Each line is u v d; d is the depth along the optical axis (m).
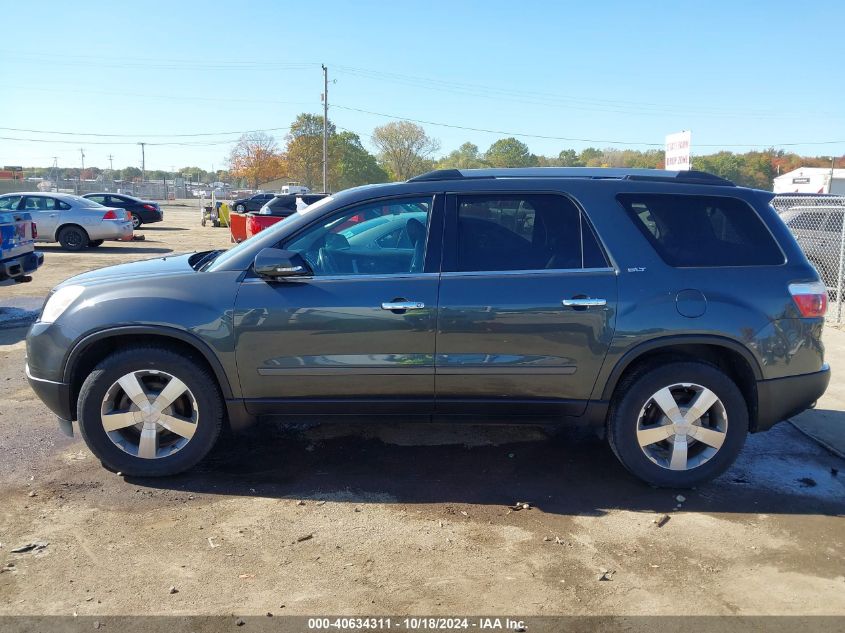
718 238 4.13
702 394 4.04
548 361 3.98
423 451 4.72
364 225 4.14
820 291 4.14
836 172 45.53
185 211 47.75
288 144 86.56
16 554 3.34
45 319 4.12
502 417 4.17
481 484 4.22
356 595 3.06
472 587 3.13
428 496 4.05
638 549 3.49
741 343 3.98
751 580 3.24
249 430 5.02
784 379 4.08
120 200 27.17
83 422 4.06
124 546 3.43
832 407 5.80
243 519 3.73
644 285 3.97
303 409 4.12
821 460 4.68
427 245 4.05
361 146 93.62
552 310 3.93
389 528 3.66
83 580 3.14
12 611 2.90
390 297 3.95
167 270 4.32
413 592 3.09
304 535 3.57
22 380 6.18
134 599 3.00
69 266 14.20
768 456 4.74
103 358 4.20
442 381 4.03
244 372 4.02
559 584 3.17
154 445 4.10
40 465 4.36
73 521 3.68
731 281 4.03
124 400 4.12
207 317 3.95
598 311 3.94
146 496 3.97
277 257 3.87
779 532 3.69
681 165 18.08
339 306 3.95
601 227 4.05
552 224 4.08
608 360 3.98
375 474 4.34
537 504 3.97
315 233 4.14
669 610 2.99
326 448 4.74
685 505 3.99
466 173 4.25
